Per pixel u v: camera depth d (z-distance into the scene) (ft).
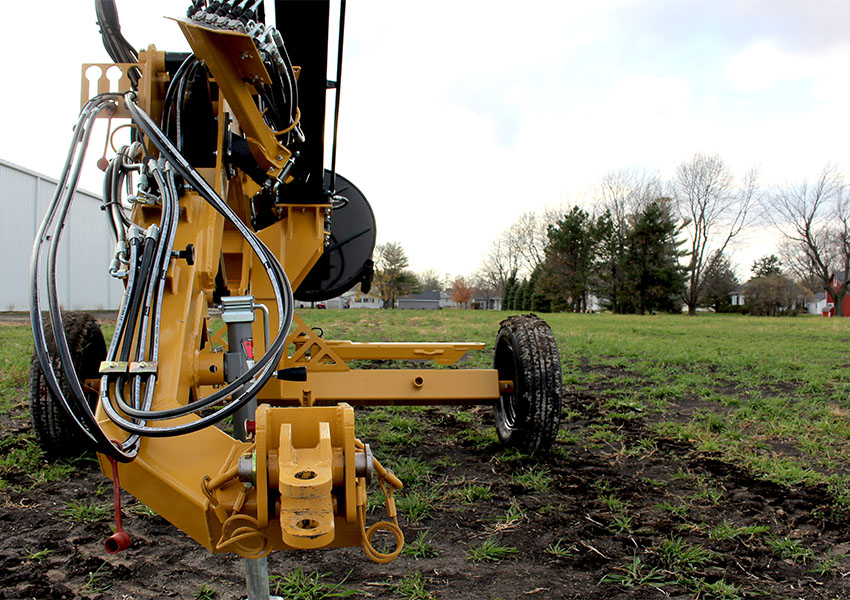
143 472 6.68
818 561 10.71
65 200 7.95
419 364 35.53
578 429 19.67
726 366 34.24
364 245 19.71
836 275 254.27
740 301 282.97
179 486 6.52
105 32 11.04
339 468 5.76
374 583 9.73
